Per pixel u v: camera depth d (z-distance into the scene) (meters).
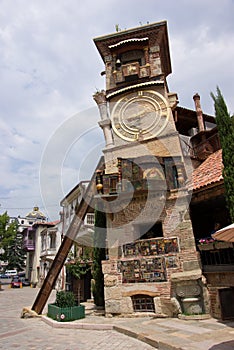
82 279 15.59
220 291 8.26
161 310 9.03
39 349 6.41
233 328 6.97
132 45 14.40
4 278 58.12
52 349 6.36
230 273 8.13
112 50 14.73
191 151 13.95
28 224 56.06
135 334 6.99
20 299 20.17
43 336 7.80
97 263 12.30
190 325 7.52
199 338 6.16
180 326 7.46
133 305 9.52
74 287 15.53
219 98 9.20
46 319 10.02
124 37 14.89
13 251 50.25
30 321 10.53
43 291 11.48
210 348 5.40
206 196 9.41
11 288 33.31
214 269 8.66
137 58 14.56
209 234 10.75
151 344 6.30
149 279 9.45
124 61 14.65
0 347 6.73
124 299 9.58
